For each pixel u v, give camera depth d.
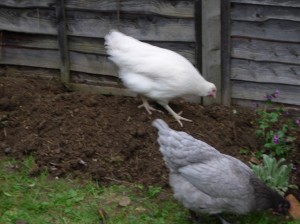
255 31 2.49
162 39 2.60
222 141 2.40
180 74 2.38
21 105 2.55
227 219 2.09
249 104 2.62
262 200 1.99
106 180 2.24
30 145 2.35
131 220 2.07
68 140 2.36
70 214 2.09
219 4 2.47
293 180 2.26
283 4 2.42
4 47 2.80
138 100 2.61
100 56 2.69
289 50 2.49
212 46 2.54
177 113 2.53
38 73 2.81
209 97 2.60
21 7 2.70
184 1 2.51
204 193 1.96
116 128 2.40
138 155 2.31
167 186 2.21
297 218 2.10
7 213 2.08
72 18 2.66
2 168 2.29
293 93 2.56
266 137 2.42
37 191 2.19
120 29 2.62
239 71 2.57
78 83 2.75
